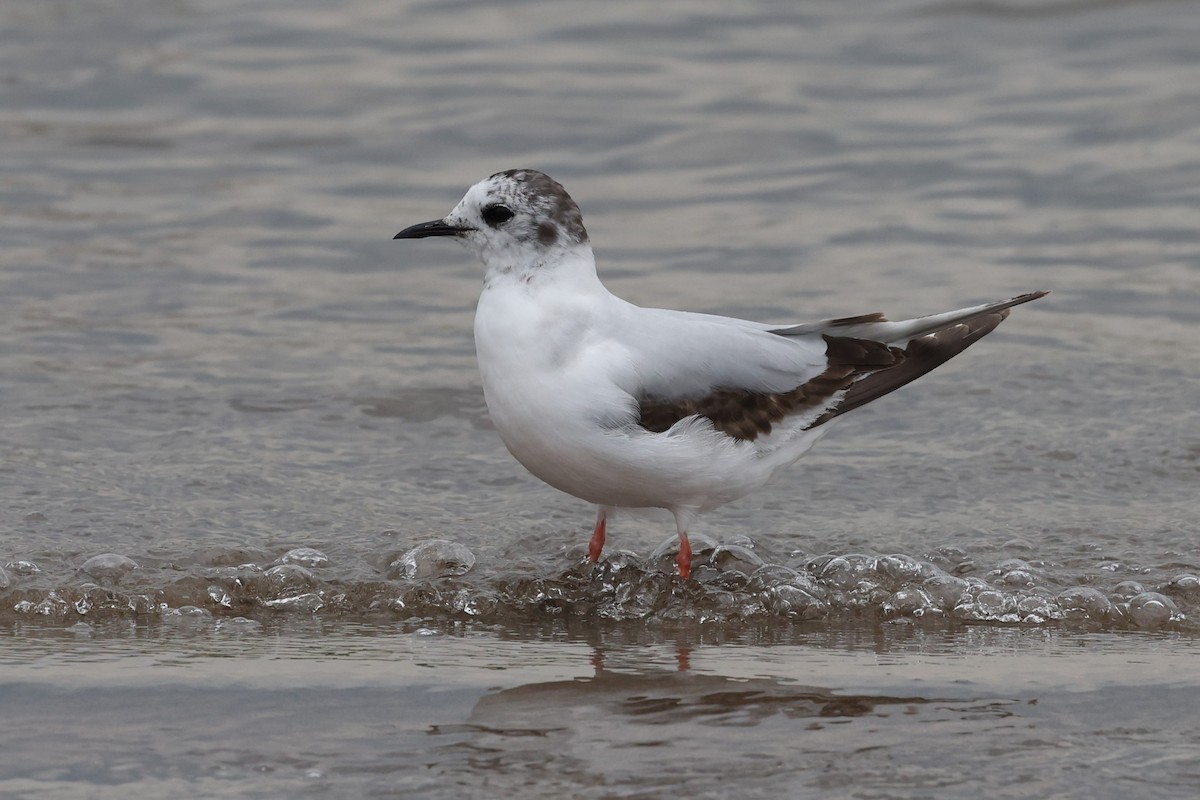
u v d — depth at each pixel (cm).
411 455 1373
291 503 1234
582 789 712
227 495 1245
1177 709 823
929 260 1920
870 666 913
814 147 2356
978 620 1028
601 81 2622
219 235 2036
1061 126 2372
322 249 1997
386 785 718
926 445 1393
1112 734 786
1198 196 2097
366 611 1048
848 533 1178
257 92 2573
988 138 2348
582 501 1263
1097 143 2300
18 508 1190
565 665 918
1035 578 1078
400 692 855
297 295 1828
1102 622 1019
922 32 2795
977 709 825
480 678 885
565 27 2867
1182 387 1508
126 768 739
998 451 1365
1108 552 1126
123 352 1614
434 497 1268
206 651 937
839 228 2048
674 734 787
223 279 1870
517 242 1045
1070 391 1509
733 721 807
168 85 2595
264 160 2330
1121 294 1794
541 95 2559
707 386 1050
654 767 740
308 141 2400
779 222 2083
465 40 2812
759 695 852
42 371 1538
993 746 768
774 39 2795
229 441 1380
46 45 2756
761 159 2328
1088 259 1911
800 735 784
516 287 1043
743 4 2942
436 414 1480
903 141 2356
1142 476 1303
